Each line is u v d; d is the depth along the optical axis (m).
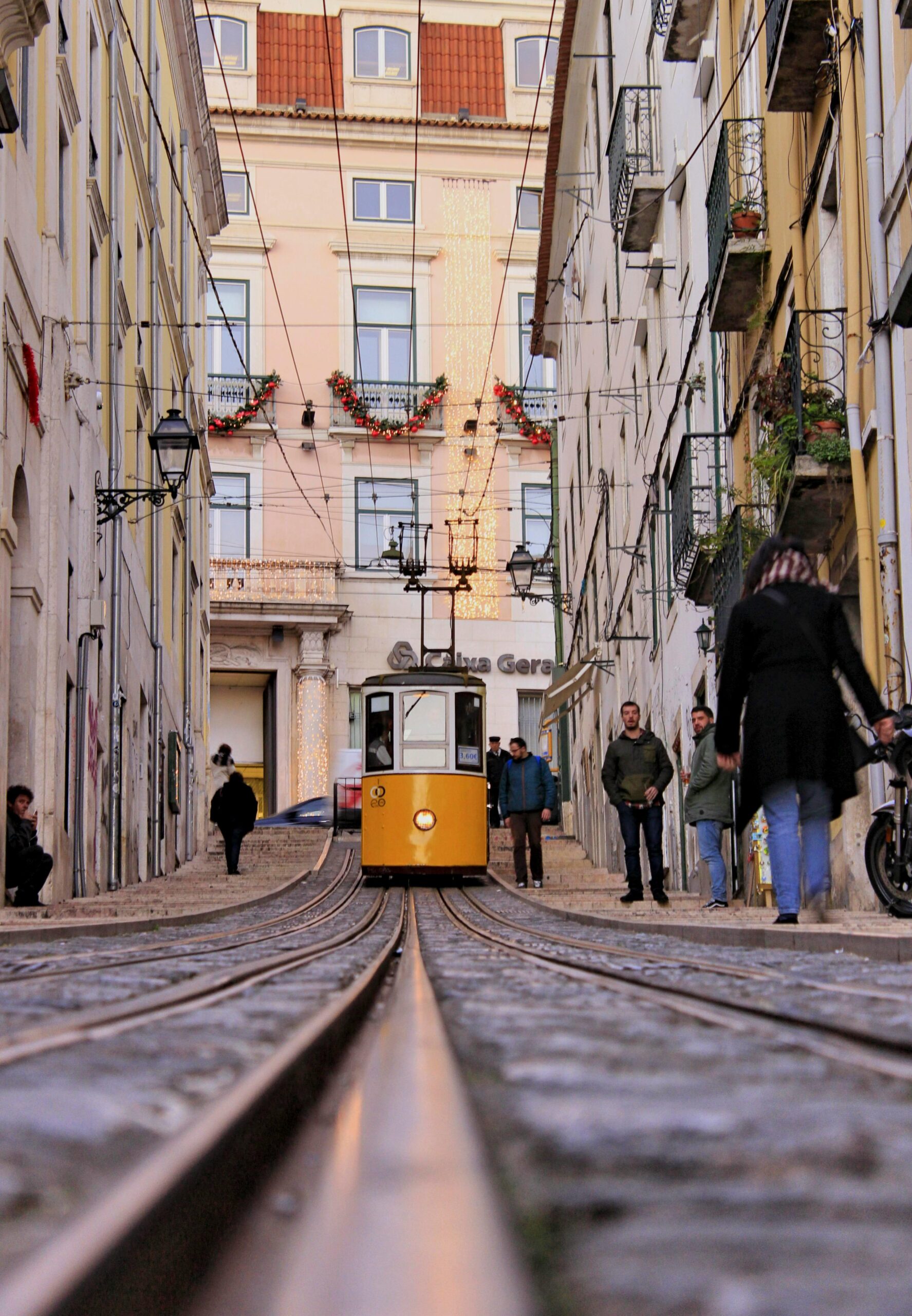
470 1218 0.87
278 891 21.84
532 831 24.20
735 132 17.12
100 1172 0.95
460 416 48.28
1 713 14.16
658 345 24.97
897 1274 0.72
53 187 17.11
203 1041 1.94
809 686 7.91
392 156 48.97
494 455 48.50
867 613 12.05
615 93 29.92
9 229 14.23
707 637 18.91
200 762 37.41
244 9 48.94
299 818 41.62
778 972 4.12
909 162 10.88
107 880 21.16
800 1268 0.73
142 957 5.63
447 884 27.03
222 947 6.88
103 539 20.98
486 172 49.38
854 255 12.51
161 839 28.64
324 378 47.84
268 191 48.31
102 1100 1.30
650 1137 1.13
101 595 21.14
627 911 15.13
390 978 4.90
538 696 48.09
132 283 25.30
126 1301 0.78
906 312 10.70
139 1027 2.20
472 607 47.75
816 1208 0.87
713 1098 1.39
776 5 13.69
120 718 22.19
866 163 12.08
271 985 3.55
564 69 34.69
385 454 47.88
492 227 49.25
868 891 12.50
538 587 48.03
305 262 48.22
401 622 47.50
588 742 37.34
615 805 17.08
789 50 13.53
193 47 33.44
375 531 47.69
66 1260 0.72
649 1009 2.76
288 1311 0.72
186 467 19.73
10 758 15.30
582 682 34.97
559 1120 1.24
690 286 21.50
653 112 24.52
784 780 7.89
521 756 24.17
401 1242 0.82
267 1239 0.97
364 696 26.36
